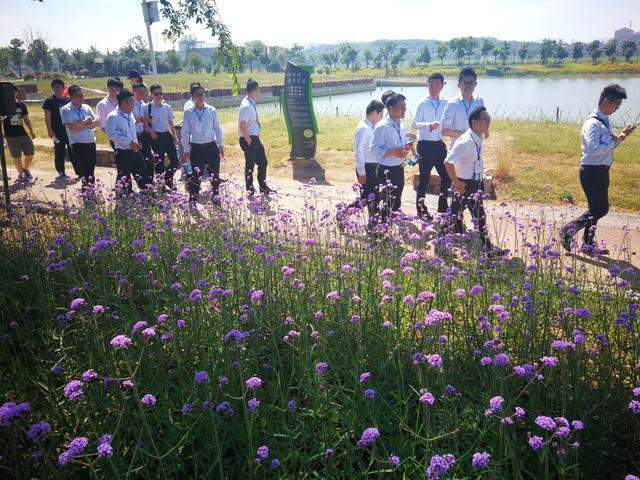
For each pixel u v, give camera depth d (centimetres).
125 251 500
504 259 467
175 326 344
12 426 231
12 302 420
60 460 194
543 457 229
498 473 224
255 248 383
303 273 422
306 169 1161
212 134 817
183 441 264
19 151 1054
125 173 776
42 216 655
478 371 303
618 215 739
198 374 249
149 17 1159
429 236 602
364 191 660
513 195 865
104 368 316
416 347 328
